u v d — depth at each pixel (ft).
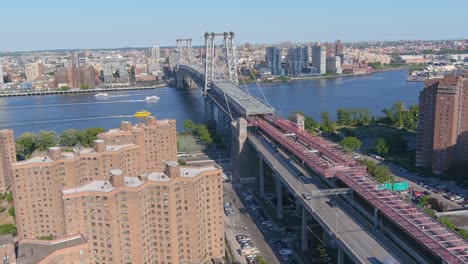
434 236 625.00
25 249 646.74
